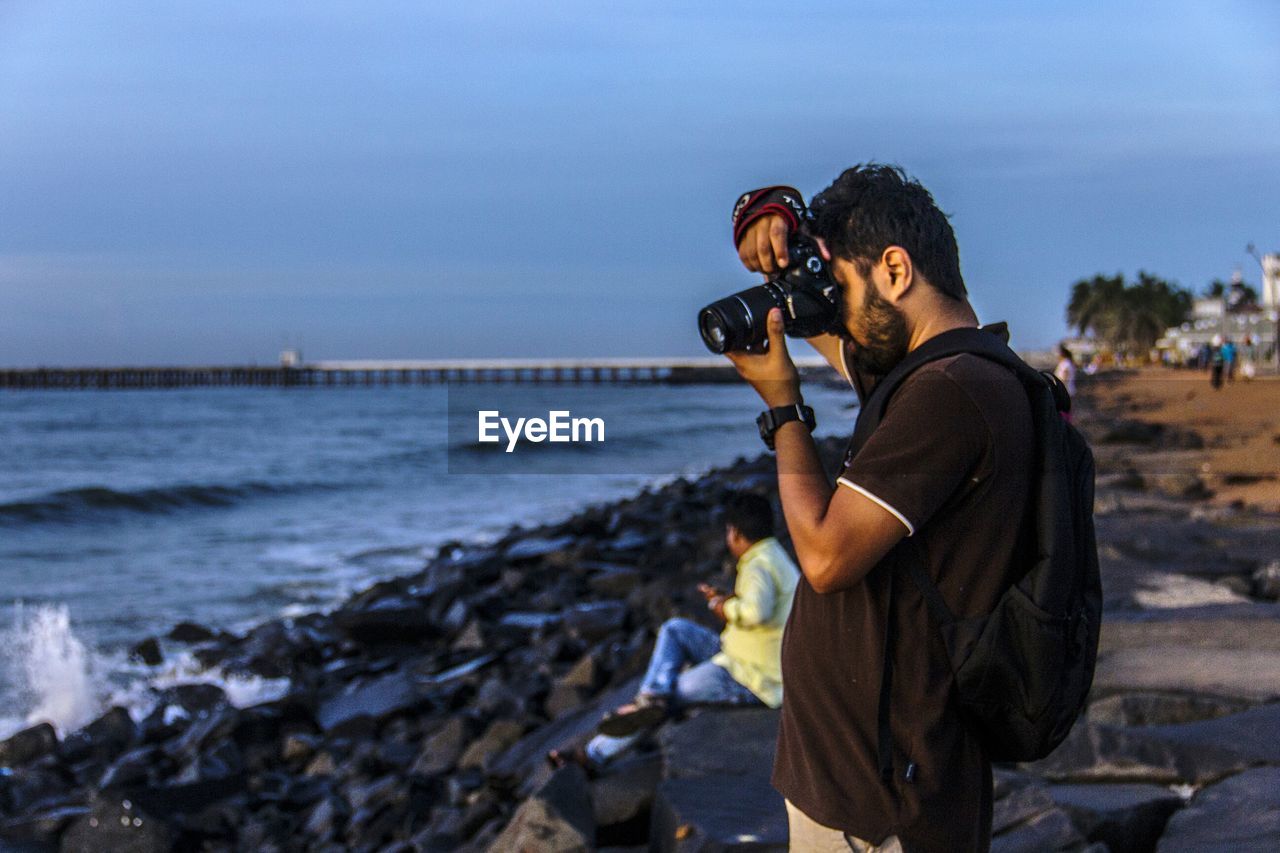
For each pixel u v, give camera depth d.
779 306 1.83
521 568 15.83
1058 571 1.70
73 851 6.57
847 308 1.88
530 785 5.70
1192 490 12.78
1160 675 4.83
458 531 22.88
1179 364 88.56
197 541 21.12
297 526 23.67
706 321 1.86
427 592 14.16
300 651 11.55
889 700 1.76
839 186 1.88
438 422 73.25
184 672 11.20
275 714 8.77
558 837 4.15
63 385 144.12
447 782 6.84
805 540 1.75
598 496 29.86
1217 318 86.81
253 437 58.75
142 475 36.72
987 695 1.73
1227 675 4.77
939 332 1.84
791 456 1.83
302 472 37.16
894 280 1.83
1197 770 3.80
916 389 1.73
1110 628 5.74
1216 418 24.14
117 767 7.96
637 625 10.85
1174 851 3.23
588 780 4.89
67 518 23.97
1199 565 7.91
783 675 1.94
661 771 4.71
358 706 8.97
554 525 21.17
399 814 6.58
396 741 7.98
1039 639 1.68
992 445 1.69
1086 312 110.75
